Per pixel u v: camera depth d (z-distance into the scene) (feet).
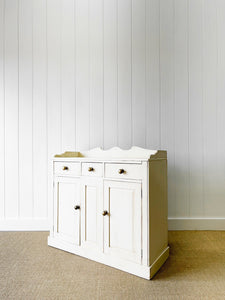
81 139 7.19
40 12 7.16
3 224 7.07
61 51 7.19
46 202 7.17
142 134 7.14
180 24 7.12
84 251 5.19
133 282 4.17
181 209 7.07
